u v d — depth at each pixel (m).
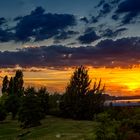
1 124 83.62
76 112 80.25
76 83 82.94
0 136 60.94
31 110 72.06
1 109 92.19
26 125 72.56
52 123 70.62
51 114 89.50
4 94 98.69
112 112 31.19
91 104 79.56
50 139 48.09
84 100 80.62
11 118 104.69
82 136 44.31
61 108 85.06
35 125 71.56
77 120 78.06
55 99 95.56
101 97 79.88
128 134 27.92
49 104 91.44
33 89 78.69
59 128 58.75
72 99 82.62
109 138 28.38
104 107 79.00
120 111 31.42
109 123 29.34
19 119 74.38
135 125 29.17
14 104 96.94
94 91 80.44
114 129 28.61
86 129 53.41
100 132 29.19
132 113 30.64
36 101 73.88
